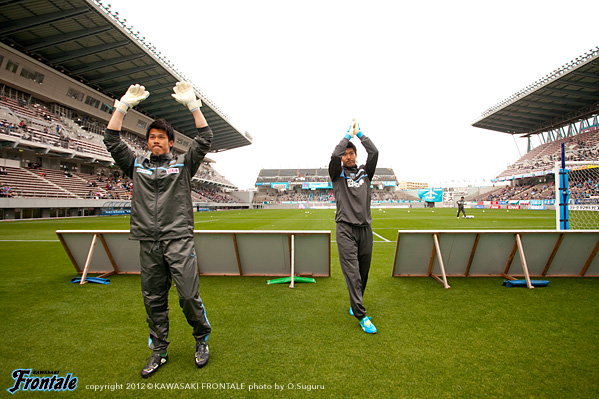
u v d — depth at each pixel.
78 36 20.42
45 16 18.52
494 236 3.80
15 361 1.92
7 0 16.92
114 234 4.10
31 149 21.97
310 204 54.12
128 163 1.96
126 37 21.59
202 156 1.98
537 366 1.80
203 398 1.53
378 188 62.12
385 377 1.70
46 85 24.30
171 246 1.82
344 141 2.56
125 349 2.09
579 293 3.30
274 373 1.75
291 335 2.28
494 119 40.28
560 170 5.64
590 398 1.49
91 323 2.56
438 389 1.58
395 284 3.74
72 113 28.25
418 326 2.43
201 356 1.85
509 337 2.21
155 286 1.86
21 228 12.60
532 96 32.47
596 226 10.45
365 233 2.58
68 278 4.16
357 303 2.33
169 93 31.16
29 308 2.95
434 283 3.78
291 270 3.79
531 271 3.95
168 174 1.88
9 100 22.22
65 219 20.12
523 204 34.62
